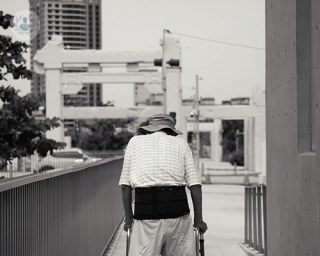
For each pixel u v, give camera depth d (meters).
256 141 41.88
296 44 5.70
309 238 5.23
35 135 16.45
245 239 11.45
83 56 37.28
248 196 11.48
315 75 5.08
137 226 4.86
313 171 5.07
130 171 4.96
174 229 4.82
